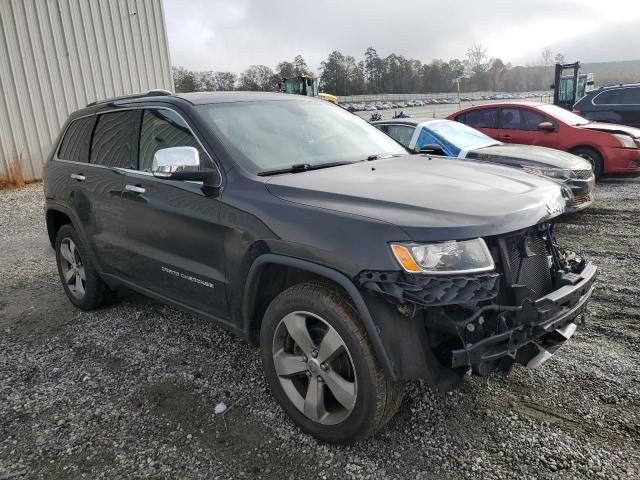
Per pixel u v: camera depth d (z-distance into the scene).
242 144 3.30
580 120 10.32
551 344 2.66
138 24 15.36
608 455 2.56
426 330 2.42
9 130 12.92
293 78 29.81
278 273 2.97
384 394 2.49
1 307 5.01
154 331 4.27
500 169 3.33
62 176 4.62
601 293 4.60
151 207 3.54
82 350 4.00
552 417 2.88
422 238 2.30
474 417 2.92
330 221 2.54
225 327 3.27
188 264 3.35
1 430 3.01
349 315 2.50
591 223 7.19
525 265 2.64
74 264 4.76
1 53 12.66
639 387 3.12
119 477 2.59
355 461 2.62
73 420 3.08
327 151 3.59
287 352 2.89
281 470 2.59
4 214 9.91
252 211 2.86
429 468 2.55
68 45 13.86
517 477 2.46
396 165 3.40
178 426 2.98
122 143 4.03
